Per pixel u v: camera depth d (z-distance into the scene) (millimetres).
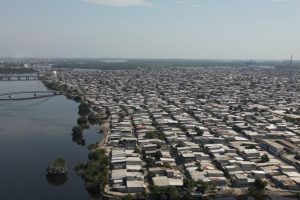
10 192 149500
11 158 192375
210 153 194750
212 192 147375
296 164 178250
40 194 147875
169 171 158625
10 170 174375
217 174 161000
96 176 155875
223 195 146125
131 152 189875
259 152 193750
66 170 170250
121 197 143250
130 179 153750
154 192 142875
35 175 168250
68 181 161375
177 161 184375
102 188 148625
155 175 160125
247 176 161875
